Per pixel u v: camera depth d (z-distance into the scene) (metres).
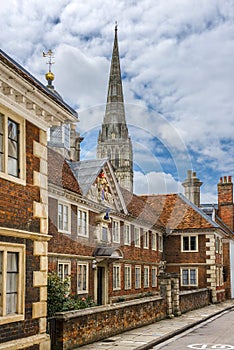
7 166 9.17
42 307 10.08
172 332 15.48
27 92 9.51
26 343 9.25
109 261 21.80
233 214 42.44
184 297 23.47
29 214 9.82
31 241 9.88
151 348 12.75
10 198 9.15
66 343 11.13
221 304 31.36
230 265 38.81
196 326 18.16
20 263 9.42
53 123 10.91
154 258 30.69
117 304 14.78
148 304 17.98
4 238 8.94
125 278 25.55
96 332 13.07
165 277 20.38
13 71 8.70
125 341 13.20
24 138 9.83
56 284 13.68
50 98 10.21
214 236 32.91
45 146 10.66
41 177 10.36
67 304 13.52
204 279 32.25
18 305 9.32
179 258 32.94
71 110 11.20
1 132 9.14
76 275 19.22
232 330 17.03
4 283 8.85
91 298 19.38
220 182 43.25
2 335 8.70
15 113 9.52
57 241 17.44
